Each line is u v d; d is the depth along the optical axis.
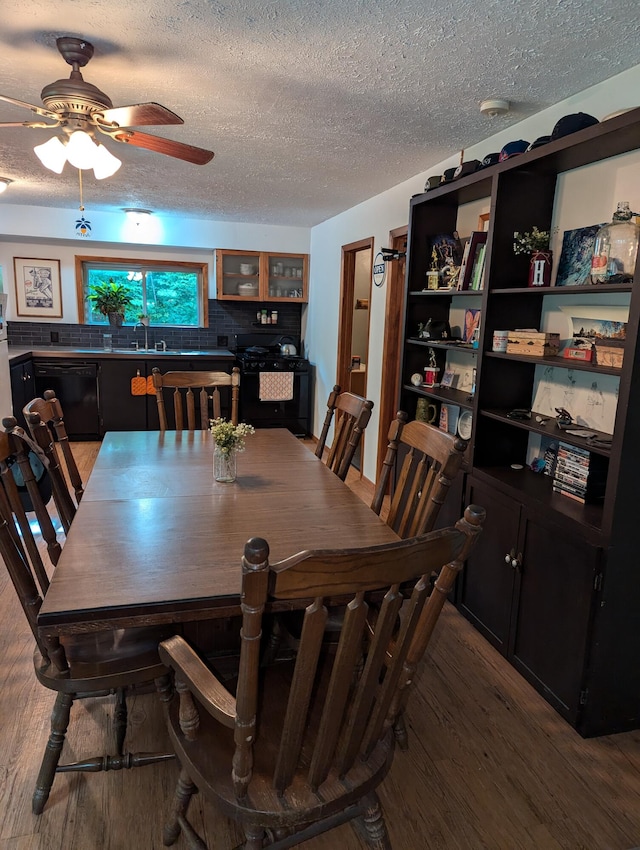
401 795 1.70
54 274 6.04
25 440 1.78
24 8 1.72
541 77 2.16
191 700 1.26
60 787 1.68
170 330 6.38
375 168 3.54
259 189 4.25
